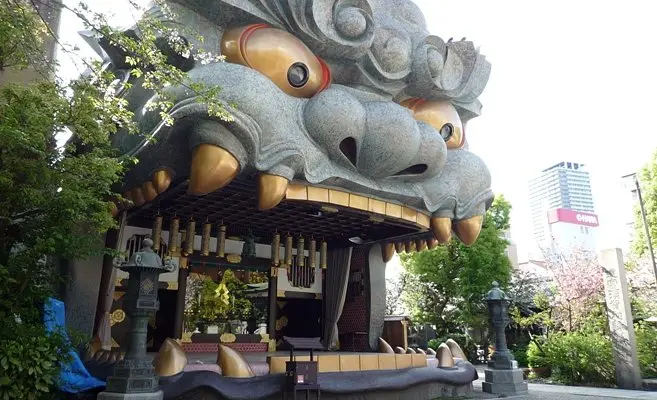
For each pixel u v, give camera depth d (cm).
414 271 2239
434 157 962
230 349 888
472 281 2097
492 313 1291
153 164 835
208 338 1243
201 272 1279
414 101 1047
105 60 1034
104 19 627
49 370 670
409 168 984
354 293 1413
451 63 1086
